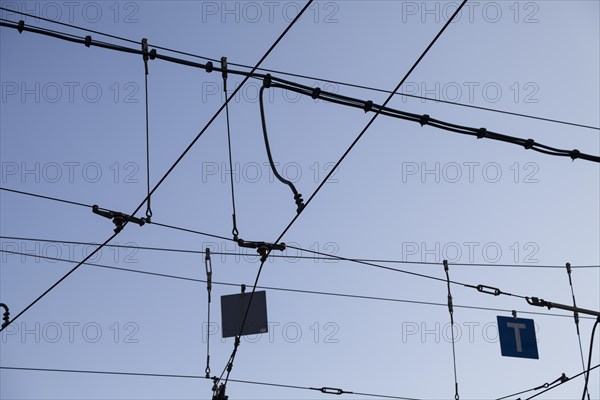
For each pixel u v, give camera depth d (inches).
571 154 447.2
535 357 642.2
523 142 441.7
